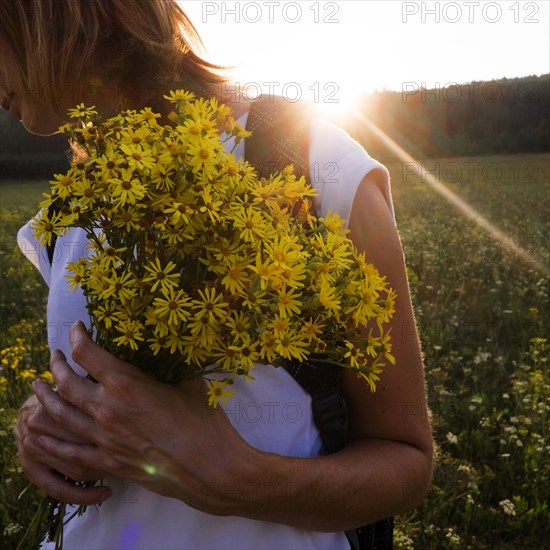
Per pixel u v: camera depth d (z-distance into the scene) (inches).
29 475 45.5
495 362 187.8
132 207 35.7
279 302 35.4
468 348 197.0
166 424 38.2
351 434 47.4
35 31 44.5
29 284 282.0
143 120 38.7
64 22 44.4
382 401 44.6
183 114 38.7
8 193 513.0
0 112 529.3
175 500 45.1
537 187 478.3
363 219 44.3
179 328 36.2
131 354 39.3
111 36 45.7
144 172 35.4
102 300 38.3
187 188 36.1
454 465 137.5
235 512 40.1
